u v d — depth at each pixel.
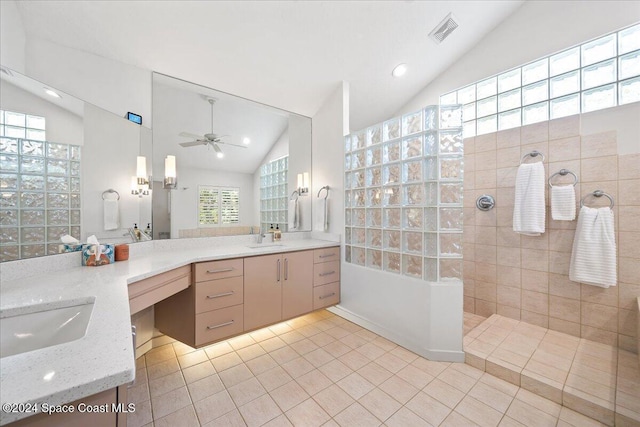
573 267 1.98
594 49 2.04
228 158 2.47
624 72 1.92
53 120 1.36
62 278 1.22
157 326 2.02
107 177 1.68
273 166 2.79
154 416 1.37
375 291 2.32
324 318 2.65
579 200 2.02
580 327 2.04
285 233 2.88
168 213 2.11
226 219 2.46
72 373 0.46
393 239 2.19
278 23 1.91
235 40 1.97
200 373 1.74
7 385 0.42
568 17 2.11
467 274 2.67
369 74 2.59
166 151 2.10
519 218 2.18
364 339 2.21
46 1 1.42
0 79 1.15
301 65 2.33
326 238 2.86
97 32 1.64
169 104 2.12
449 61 2.72
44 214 1.32
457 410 1.42
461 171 1.90
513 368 1.66
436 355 1.89
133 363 0.50
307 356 1.95
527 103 2.36
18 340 0.84
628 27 1.88
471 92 2.69
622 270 1.87
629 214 1.84
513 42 2.38
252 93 2.53
